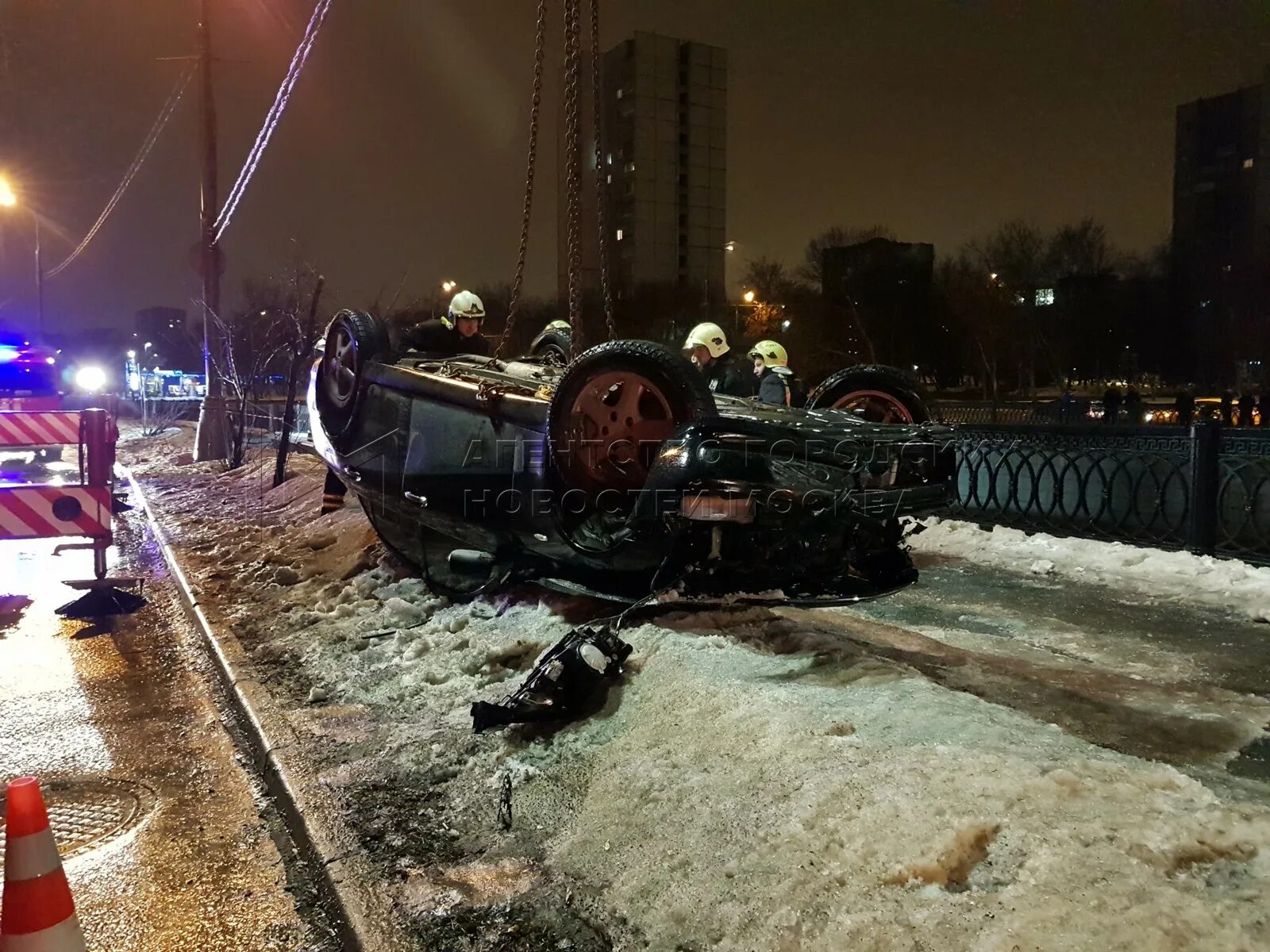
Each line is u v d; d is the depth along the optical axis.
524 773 3.83
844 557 4.72
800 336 52.84
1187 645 5.40
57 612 7.46
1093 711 4.21
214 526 11.24
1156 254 49.03
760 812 3.09
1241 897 2.40
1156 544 8.23
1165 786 2.99
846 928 2.51
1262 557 7.40
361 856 3.35
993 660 5.04
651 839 3.17
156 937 3.11
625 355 4.65
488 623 5.73
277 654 5.84
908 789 2.99
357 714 4.73
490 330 39.25
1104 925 2.31
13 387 17.58
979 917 2.42
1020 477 10.28
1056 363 46.66
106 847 3.71
